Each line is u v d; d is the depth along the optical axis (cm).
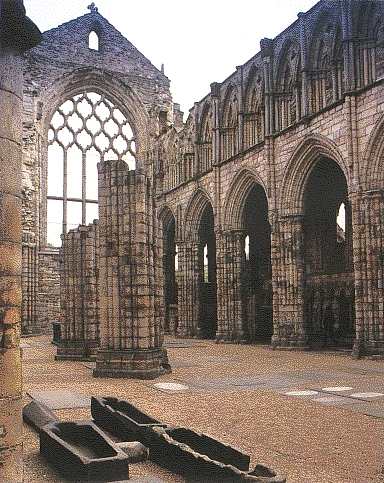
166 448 927
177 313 5234
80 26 5706
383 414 1317
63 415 1328
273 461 943
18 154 696
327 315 3553
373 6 2839
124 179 2217
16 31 685
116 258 2191
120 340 2139
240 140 3916
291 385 1822
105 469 809
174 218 5291
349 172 2866
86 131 5769
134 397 1625
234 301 4009
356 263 2794
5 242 670
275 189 3519
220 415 1332
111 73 5778
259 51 3747
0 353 661
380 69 2808
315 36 3253
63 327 2906
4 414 659
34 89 5325
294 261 3381
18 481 662
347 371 2197
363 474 871
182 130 5009
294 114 3469
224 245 4103
